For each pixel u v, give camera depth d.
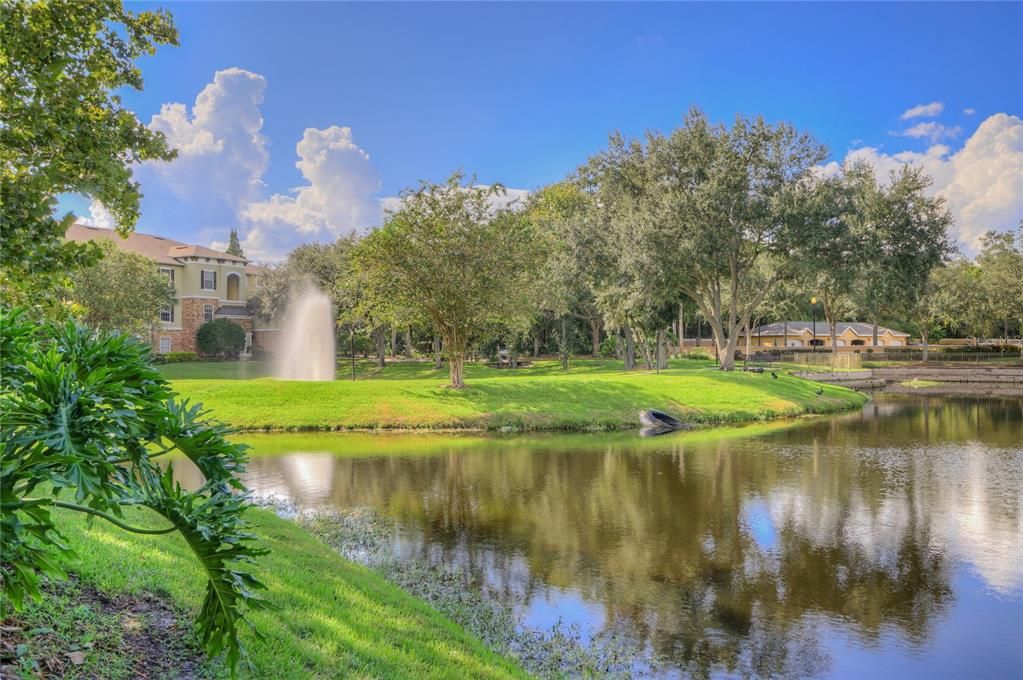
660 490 12.87
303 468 14.84
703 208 29.08
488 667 4.97
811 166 29.92
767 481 13.73
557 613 7.08
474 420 21.59
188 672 3.44
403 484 13.26
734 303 33.03
